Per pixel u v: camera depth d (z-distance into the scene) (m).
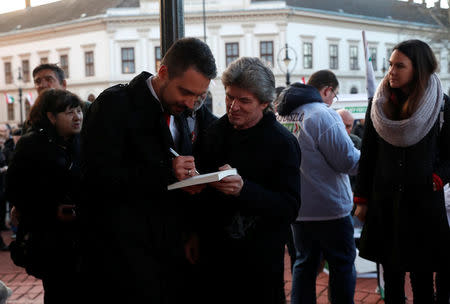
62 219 2.57
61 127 2.67
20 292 4.37
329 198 2.93
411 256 2.46
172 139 2.08
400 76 2.38
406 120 2.33
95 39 37.47
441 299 2.77
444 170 2.44
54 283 2.57
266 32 36.38
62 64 39.81
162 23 2.86
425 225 2.44
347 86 40.25
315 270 3.12
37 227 2.56
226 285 2.19
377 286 4.00
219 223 2.20
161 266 2.05
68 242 2.54
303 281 3.10
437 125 2.44
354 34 40.62
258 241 2.14
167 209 2.09
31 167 2.56
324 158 2.89
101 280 2.02
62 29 39.09
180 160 1.95
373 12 43.75
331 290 3.03
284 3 36.03
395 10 45.75
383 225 2.54
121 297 1.98
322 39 38.44
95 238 2.02
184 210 2.26
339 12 40.44
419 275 2.62
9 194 2.61
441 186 2.43
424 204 2.43
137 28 36.47
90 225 2.04
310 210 2.97
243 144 2.16
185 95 1.96
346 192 3.00
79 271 2.22
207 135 2.32
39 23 43.06
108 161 1.92
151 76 2.07
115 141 1.95
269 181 2.15
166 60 1.95
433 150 2.45
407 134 2.35
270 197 2.05
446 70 32.94
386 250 2.54
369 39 41.59
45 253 2.52
